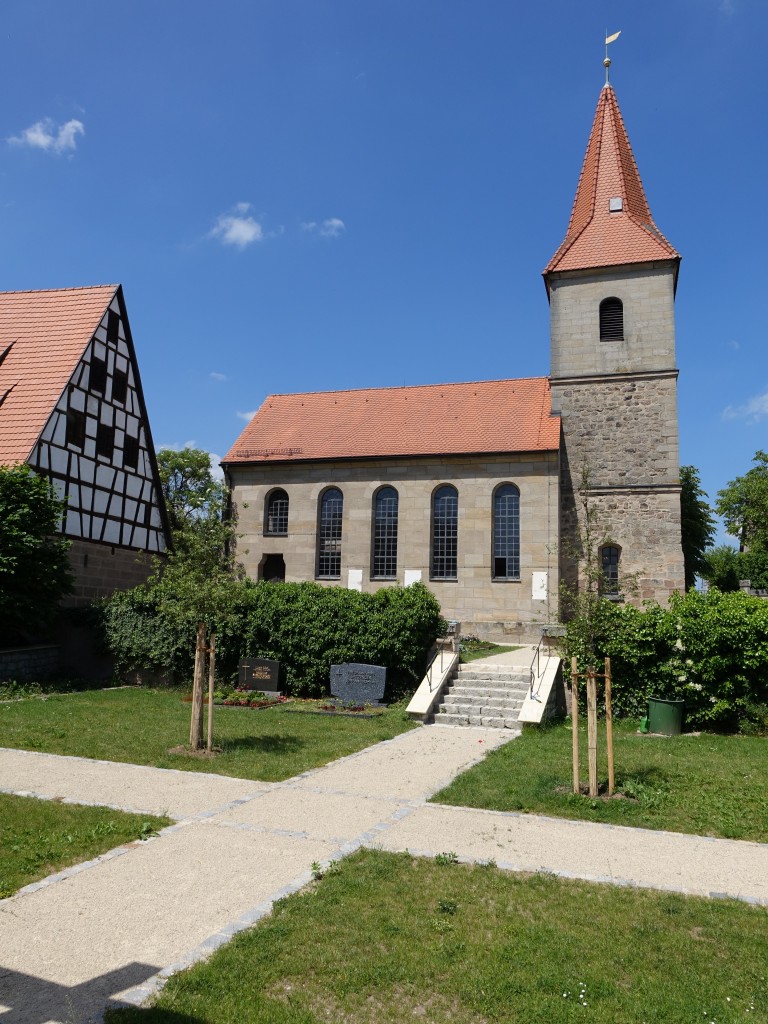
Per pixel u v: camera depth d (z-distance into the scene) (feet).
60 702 56.24
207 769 36.19
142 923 19.15
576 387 98.73
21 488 63.46
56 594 66.28
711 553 201.67
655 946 18.52
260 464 107.14
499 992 16.28
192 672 67.31
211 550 42.24
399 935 18.78
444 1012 15.66
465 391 111.55
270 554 106.11
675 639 53.06
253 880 22.12
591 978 16.90
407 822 28.45
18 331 82.74
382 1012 15.55
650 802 31.42
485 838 26.71
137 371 87.71
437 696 56.24
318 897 20.89
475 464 98.48
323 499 106.63
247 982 16.44
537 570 93.91
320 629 62.90
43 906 20.06
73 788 31.86
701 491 119.85
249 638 64.59
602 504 95.71
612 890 22.04
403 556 100.07
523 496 95.91
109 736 43.16
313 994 16.15
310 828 27.30
